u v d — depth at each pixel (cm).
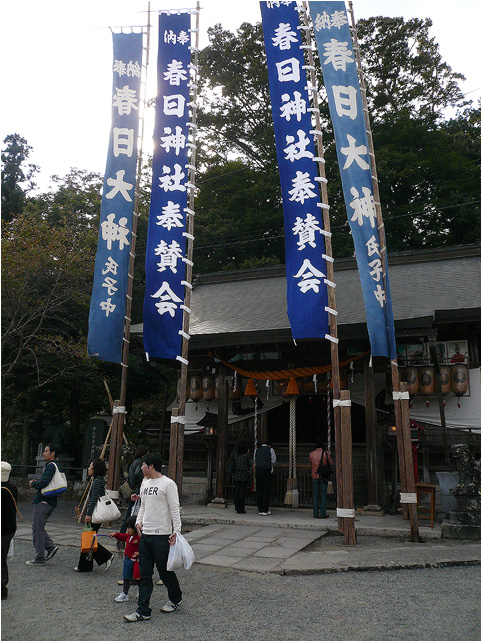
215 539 844
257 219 2458
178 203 1000
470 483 865
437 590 571
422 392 1140
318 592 573
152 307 962
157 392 1992
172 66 1048
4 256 1406
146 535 515
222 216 2562
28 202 2169
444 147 2691
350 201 865
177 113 1030
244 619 496
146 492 527
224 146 2964
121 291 1028
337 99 896
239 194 2602
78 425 1936
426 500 1091
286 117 927
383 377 1252
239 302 1507
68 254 1490
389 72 2820
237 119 2781
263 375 1213
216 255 2534
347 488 808
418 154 2622
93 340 992
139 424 2261
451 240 2467
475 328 1206
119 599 555
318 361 1227
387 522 945
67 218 2020
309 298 848
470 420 1158
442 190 2558
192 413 1485
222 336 1159
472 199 2433
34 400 1825
